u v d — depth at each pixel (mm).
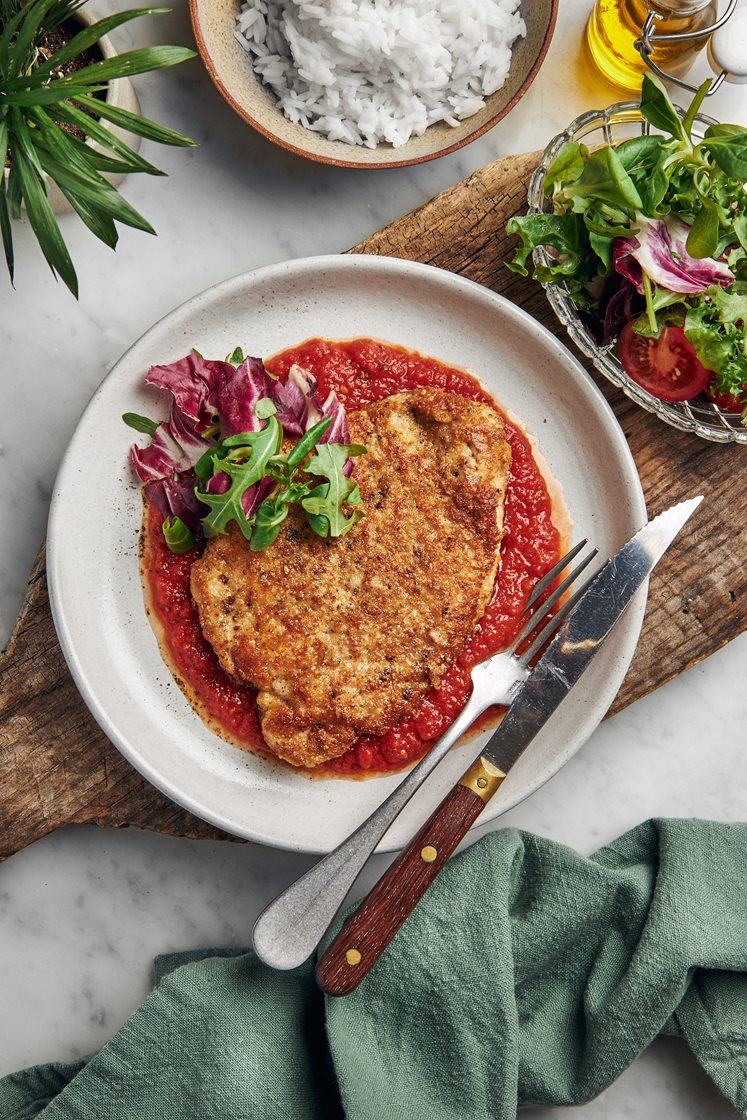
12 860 646
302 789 612
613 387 638
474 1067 596
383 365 627
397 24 605
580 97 661
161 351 615
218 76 598
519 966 616
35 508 648
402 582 598
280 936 574
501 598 615
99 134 551
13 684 618
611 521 624
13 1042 643
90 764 619
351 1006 601
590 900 615
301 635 594
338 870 579
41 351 651
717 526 628
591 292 613
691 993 621
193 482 606
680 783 655
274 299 621
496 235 629
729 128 576
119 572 618
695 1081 643
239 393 596
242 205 655
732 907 613
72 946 647
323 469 580
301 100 632
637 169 580
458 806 584
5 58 542
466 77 629
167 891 648
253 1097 588
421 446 605
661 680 629
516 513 621
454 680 607
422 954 598
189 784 613
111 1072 588
